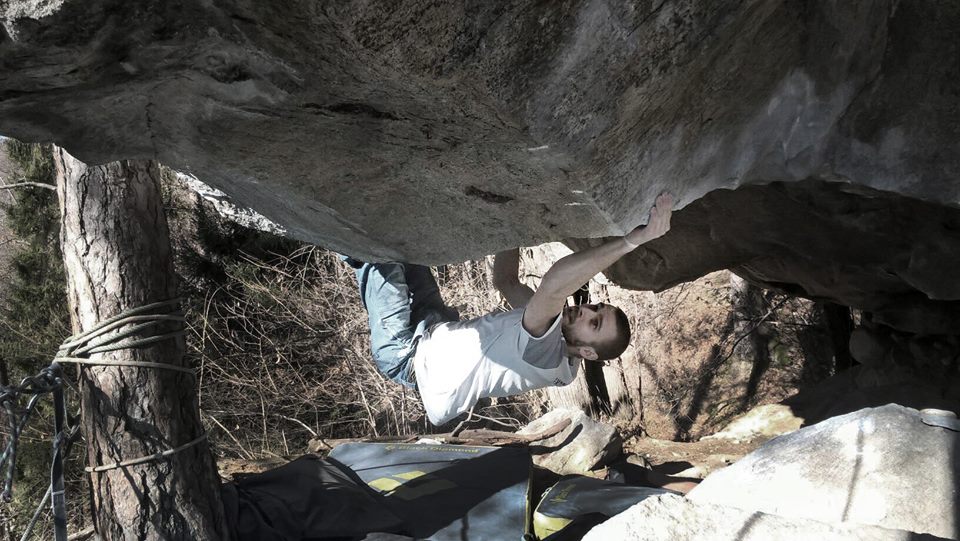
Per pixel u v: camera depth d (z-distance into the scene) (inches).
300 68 68.1
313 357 383.2
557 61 69.1
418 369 139.3
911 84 105.5
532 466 200.2
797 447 108.1
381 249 114.0
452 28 62.3
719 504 80.7
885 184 112.6
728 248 179.8
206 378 385.1
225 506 174.1
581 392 357.4
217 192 116.1
